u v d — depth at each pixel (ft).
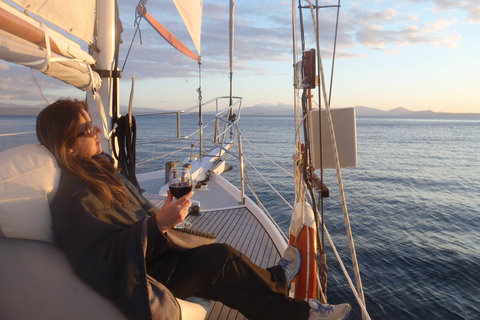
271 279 5.54
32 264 3.93
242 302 5.24
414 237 38.04
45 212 4.03
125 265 3.92
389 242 36.17
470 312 23.61
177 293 5.01
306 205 6.81
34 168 4.03
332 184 70.38
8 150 4.15
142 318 3.90
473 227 42.73
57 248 4.09
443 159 121.90
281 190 56.95
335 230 39.50
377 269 29.68
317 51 4.88
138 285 3.93
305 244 6.21
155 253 4.67
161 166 75.10
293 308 5.43
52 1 6.38
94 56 9.31
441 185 72.38
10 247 3.93
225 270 5.09
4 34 3.94
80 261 3.96
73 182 4.25
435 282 27.53
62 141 4.42
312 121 5.48
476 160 119.75
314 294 6.20
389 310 23.80
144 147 126.93
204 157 23.29
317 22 4.87
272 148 146.30
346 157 5.58
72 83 7.18
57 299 3.96
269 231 10.93
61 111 4.45
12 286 3.92
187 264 5.11
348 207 50.49
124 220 4.54
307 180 5.76
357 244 35.27
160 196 14.16
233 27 27.30
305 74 5.35
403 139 228.63
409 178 80.38
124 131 9.77
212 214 12.86
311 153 5.73
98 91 9.53
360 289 4.70
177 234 5.51
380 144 188.55
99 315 3.96
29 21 4.45
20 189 3.86
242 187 14.12
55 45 5.35
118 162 9.91
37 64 4.73
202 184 16.43
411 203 54.80
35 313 3.99
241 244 10.17
